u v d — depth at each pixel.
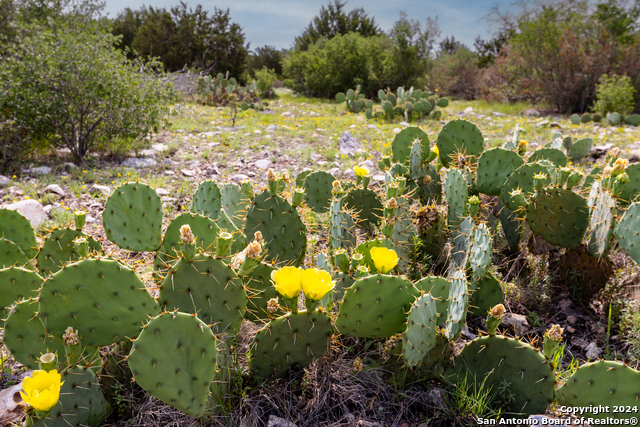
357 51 20.62
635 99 13.75
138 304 1.77
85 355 1.80
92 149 7.16
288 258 2.69
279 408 1.88
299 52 23.19
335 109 15.87
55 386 1.38
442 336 2.01
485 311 2.56
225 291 1.82
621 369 1.71
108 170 6.12
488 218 3.48
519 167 3.18
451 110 14.55
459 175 3.05
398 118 12.25
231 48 25.44
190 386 1.56
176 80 16.27
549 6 14.93
